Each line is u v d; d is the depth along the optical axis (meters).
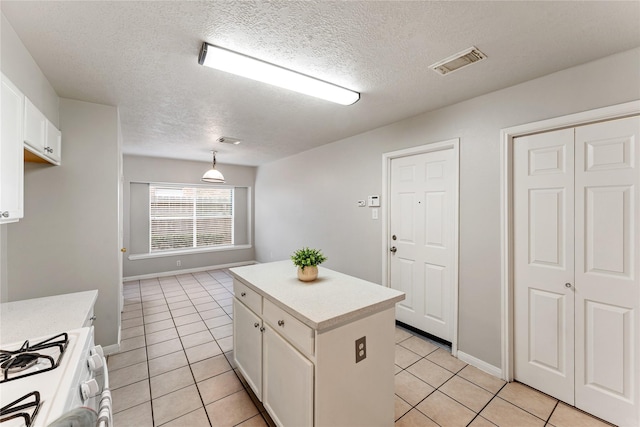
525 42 1.53
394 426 1.61
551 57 1.67
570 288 1.83
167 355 2.47
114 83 2.04
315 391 1.24
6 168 1.26
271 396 1.61
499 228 2.12
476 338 2.28
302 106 2.52
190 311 3.54
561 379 1.87
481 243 2.24
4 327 1.35
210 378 2.13
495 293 2.15
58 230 2.27
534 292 1.99
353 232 3.56
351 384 1.37
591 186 1.74
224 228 6.20
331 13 1.31
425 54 1.67
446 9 1.28
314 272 1.85
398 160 3.03
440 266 2.67
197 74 1.92
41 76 1.85
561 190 1.86
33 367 1.00
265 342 1.67
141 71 1.87
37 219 2.20
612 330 1.67
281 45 1.58
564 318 1.86
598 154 1.71
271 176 5.64
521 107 2.01
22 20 1.35
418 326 2.88
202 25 1.40
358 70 1.86
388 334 1.54
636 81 1.56
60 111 2.26
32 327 1.35
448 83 2.04
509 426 1.66
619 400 1.64
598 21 1.35
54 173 2.25
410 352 2.51
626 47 1.56
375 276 3.25
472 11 1.29
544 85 1.90
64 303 1.68
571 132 1.81
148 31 1.45
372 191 3.28
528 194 2.02
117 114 2.51
